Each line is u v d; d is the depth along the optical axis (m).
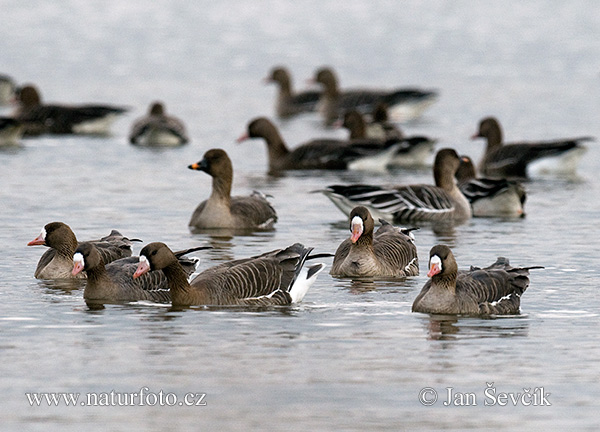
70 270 20.08
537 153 37.09
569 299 18.36
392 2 106.38
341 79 63.19
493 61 69.75
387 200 27.20
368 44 77.88
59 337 15.84
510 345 15.52
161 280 18.69
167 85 59.91
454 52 74.06
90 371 14.27
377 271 20.34
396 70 66.50
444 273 17.28
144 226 25.58
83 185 31.47
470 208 28.69
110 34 80.88
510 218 27.81
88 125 46.78
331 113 53.75
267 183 33.66
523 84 60.25
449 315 17.25
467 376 14.16
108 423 12.66
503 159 37.44
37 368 14.38
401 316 17.19
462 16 95.81
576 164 37.16
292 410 12.92
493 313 17.34
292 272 18.39
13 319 16.88
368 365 14.57
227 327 16.47
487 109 52.25
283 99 54.69
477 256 22.12
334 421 12.60
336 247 23.20
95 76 62.44
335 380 13.95
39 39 77.44
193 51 73.31
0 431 12.41
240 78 63.25
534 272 20.48
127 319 16.94
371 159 37.81
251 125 37.78
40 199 28.75
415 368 14.45
